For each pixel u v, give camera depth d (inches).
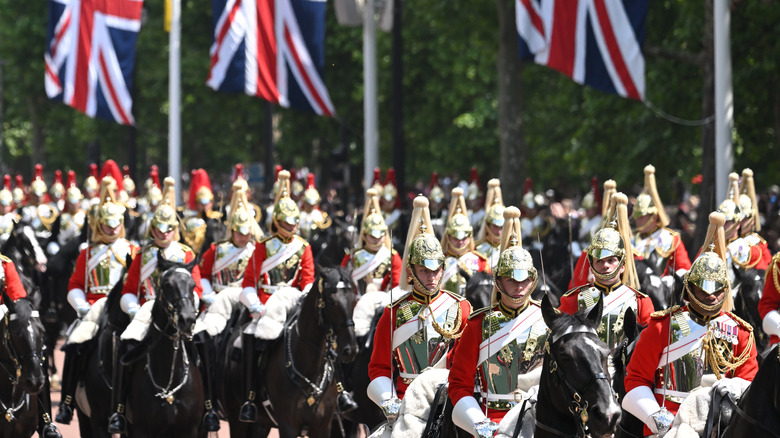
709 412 1008.2
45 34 7701.8
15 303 1496.1
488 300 1585.9
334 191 4284.0
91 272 1829.5
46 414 1628.9
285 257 1737.2
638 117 4202.8
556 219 3575.3
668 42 4042.8
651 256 1959.9
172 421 1540.4
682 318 1069.1
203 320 1694.1
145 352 1541.6
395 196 3225.9
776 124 3720.5
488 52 4972.9
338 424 1665.8
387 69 5930.1
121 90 3976.4
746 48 3543.3
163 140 7568.9
